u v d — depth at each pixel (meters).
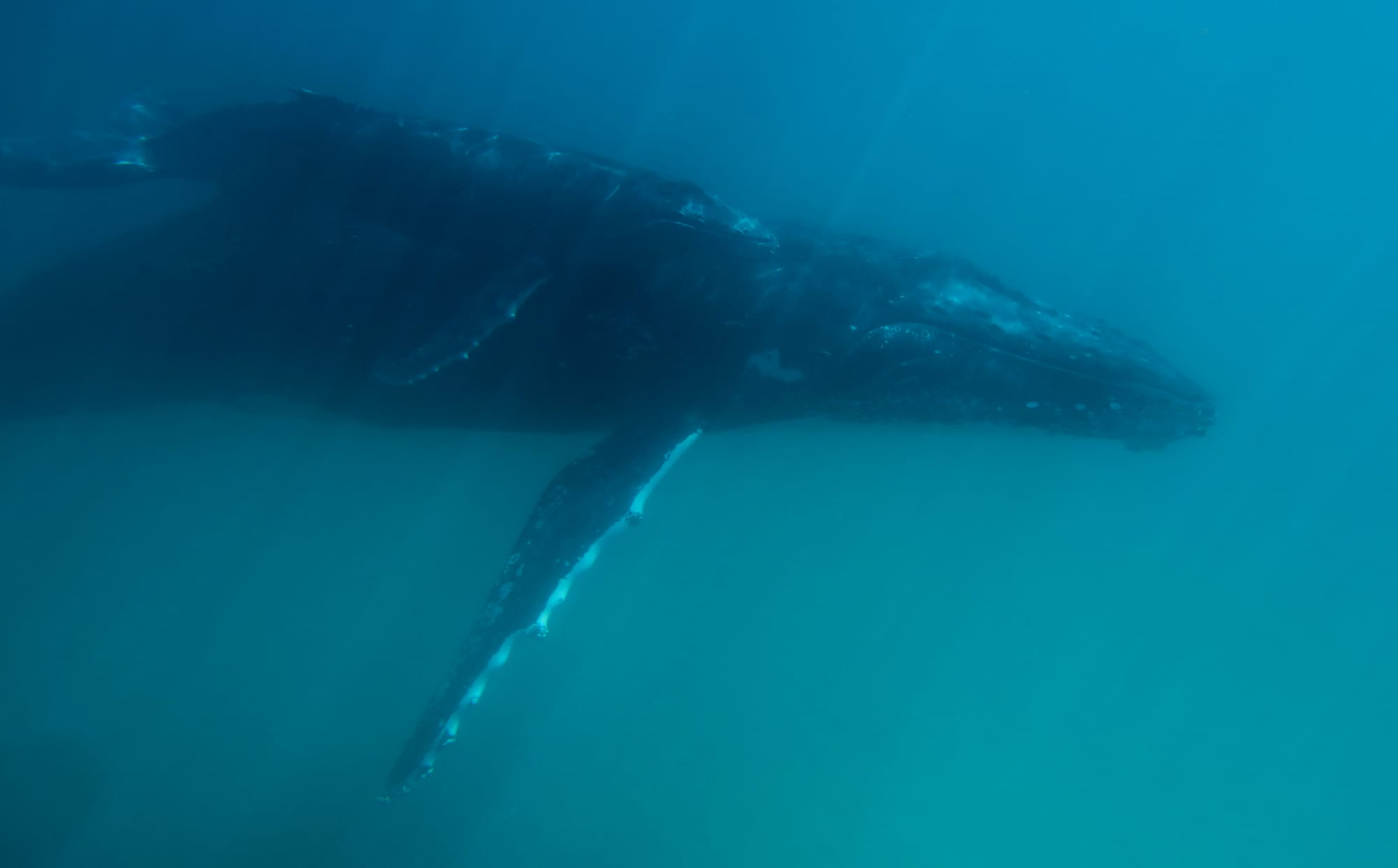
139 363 10.32
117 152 10.17
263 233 9.81
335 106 9.51
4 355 10.38
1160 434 9.45
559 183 8.73
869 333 9.00
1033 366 9.20
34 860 11.25
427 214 9.15
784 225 10.24
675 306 8.76
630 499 8.15
